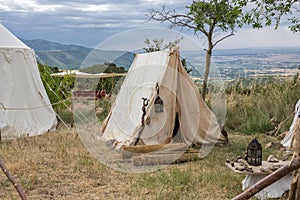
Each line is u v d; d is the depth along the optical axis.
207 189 5.32
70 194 5.25
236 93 11.34
